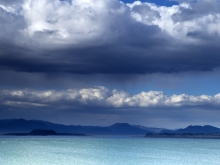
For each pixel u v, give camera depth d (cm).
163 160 11344
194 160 11594
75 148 17700
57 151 15212
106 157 12050
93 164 9869
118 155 12988
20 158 11581
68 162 10381
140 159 11481
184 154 14088
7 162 10262
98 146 19988
